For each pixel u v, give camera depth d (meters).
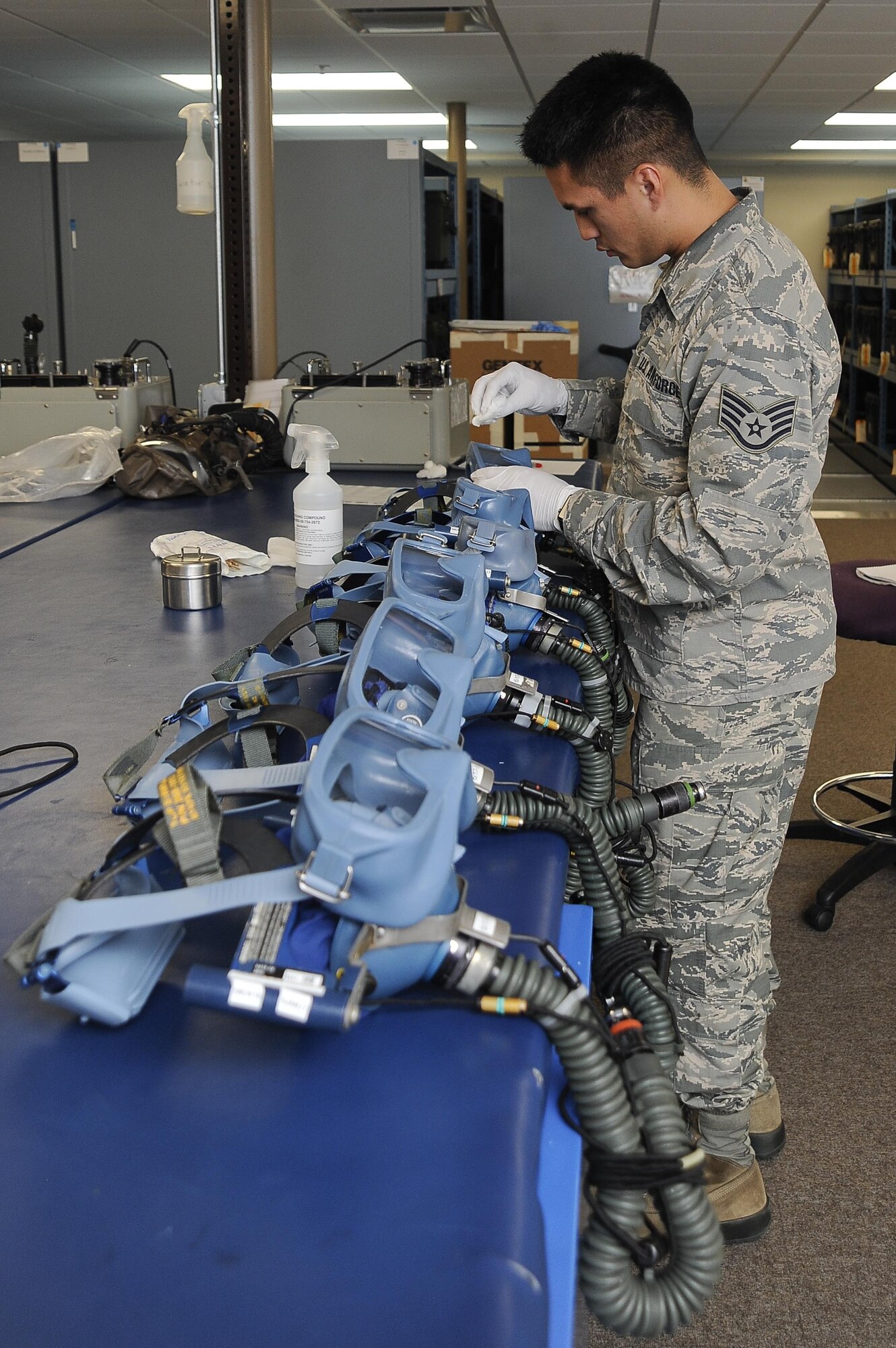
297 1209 0.56
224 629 1.63
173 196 4.82
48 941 0.64
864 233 9.53
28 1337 0.50
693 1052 1.56
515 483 1.55
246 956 0.64
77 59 6.83
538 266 6.88
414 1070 0.65
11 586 1.90
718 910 1.52
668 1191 0.66
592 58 1.36
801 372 1.24
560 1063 0.70
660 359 1.36
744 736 1.45
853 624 2.34
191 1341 0.50
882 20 5.59
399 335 4.98
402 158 4.79
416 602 1.07
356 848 0.62
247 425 2.93
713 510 1.24
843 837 2.71
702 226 1.36
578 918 0.99
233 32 3.20
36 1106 0.64
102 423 2.96
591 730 1.14
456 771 0.67
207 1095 0.64
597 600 1.55
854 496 7.72
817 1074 2.01
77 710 1.31
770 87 7.60
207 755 0.96
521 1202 0.56
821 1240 1.64
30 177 4.85
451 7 5.40
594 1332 1.47
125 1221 0.56
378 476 2.88
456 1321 0.50
